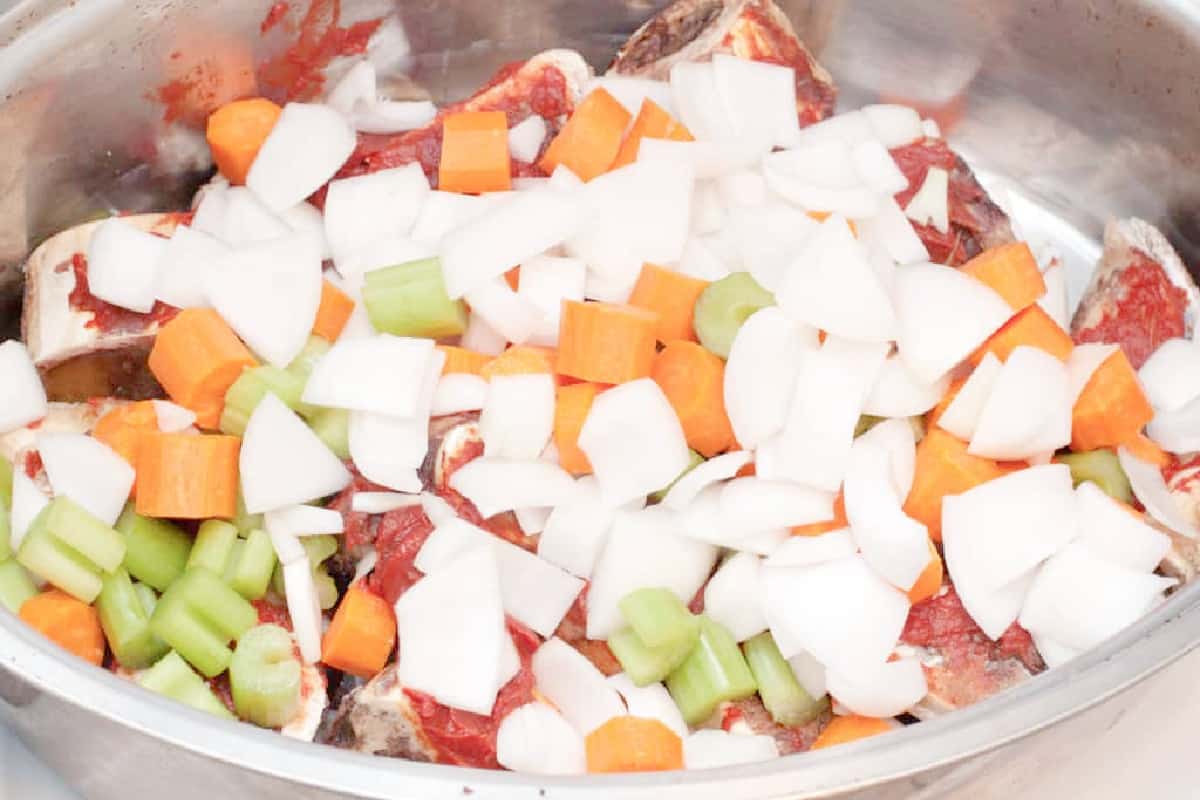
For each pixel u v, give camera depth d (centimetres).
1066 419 66
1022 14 74
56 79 69
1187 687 67
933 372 66
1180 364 69
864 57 79
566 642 65
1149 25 71
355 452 65
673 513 65
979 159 79
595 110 72
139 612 64
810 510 64
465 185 71
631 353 65
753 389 65
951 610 64
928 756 56
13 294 71
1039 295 67
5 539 64
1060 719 57
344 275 70
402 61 77
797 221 69
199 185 75
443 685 62
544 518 65
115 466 65
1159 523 66
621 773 56
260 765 56
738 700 64
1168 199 75
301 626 65
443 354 67
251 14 72
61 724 59
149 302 69
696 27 76
